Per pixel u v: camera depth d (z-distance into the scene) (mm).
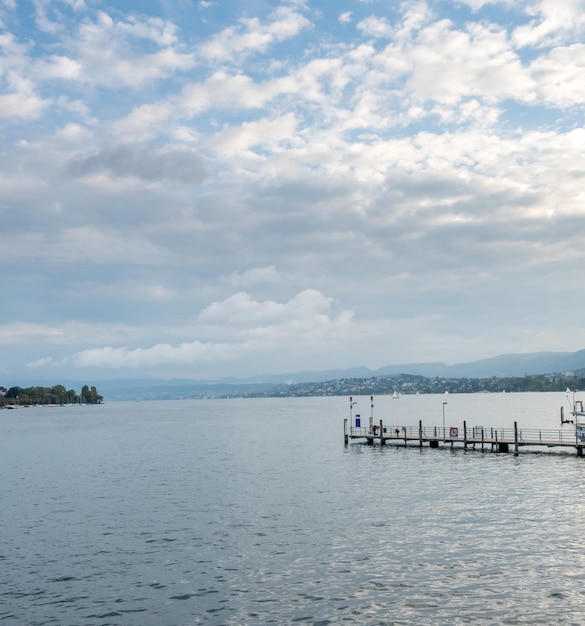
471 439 94000
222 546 42625
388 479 68375
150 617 31156
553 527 45094
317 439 127688
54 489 69500
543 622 29484
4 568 39250
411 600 32281
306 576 36125
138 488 67938
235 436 143125
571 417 191125
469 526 45906
